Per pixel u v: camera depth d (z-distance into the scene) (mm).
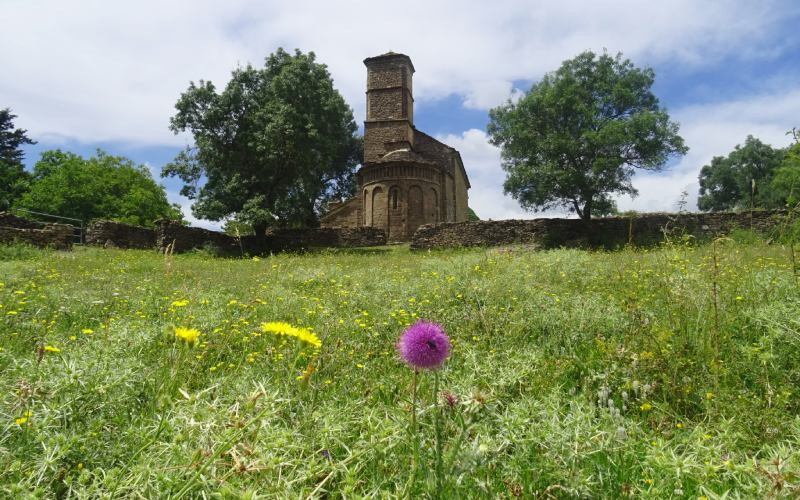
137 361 2938
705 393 2963
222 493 1633
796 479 1791
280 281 9773
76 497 1789
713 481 2037
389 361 4051
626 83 30562
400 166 33812
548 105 30500
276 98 31141
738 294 4676
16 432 2084
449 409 2287
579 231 25047
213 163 31141
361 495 1894
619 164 28797
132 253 19578
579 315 4863
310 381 3061
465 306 5809
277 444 1945
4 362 3160
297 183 32906
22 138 50125
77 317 5832
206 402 2398
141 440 2098
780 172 10188
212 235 28516
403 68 39562
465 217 48719
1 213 21531
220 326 5055
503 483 2102
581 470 2035
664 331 3709
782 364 3256
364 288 8398
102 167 53094
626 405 3055
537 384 3096
